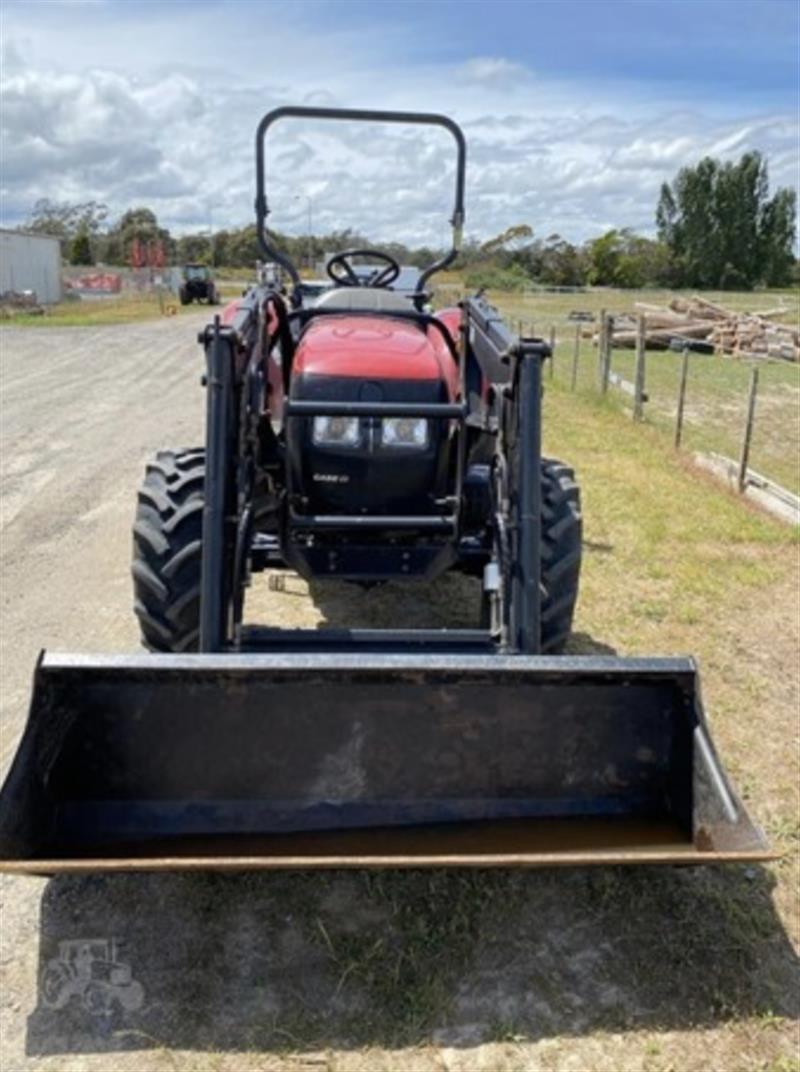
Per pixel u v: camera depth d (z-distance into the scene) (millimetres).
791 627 4176
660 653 3869
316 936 2260
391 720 2307
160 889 2400
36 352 15617
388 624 4035
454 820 2324
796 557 5133
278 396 3352
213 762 2303
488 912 2352
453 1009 2072
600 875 2482
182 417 9281
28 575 4676
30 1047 1964
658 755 2354
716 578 4742
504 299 34031
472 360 3266
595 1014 2070
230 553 2645
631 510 5930
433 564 3021
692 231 65188
